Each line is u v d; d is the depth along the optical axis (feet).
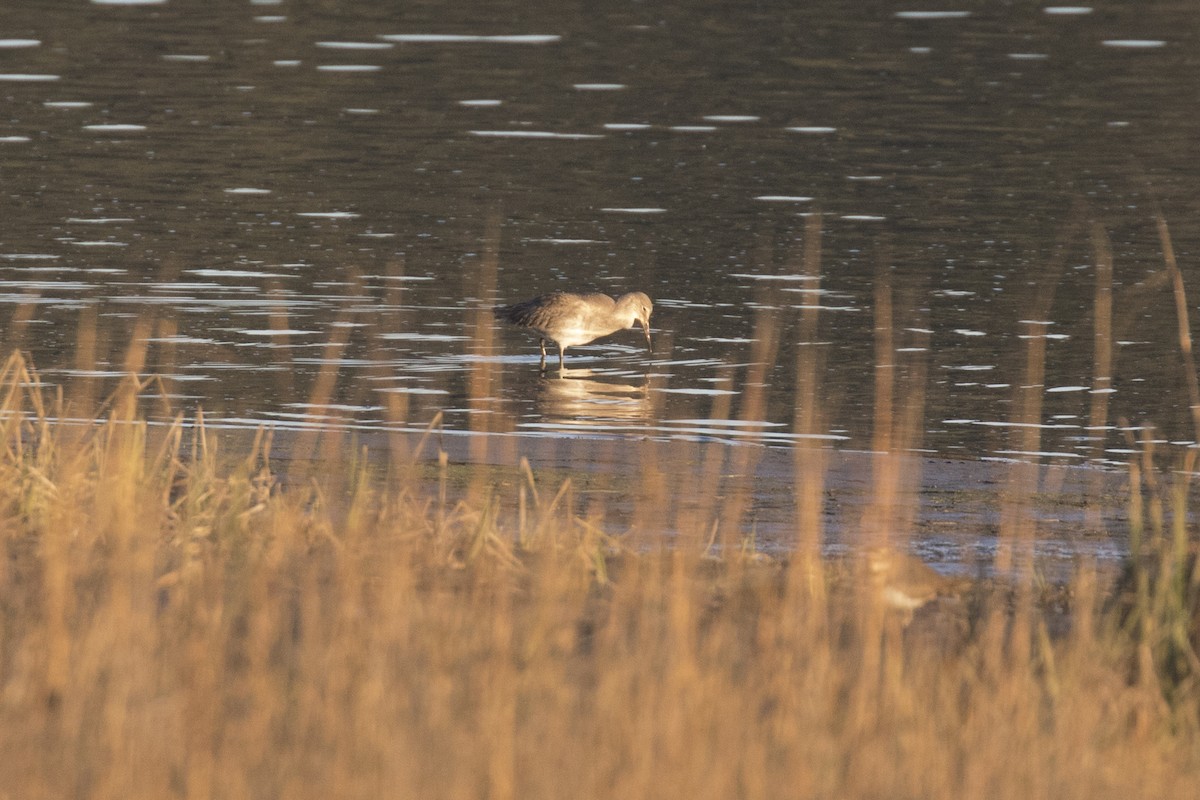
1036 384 91.66
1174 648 46.91
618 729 37.81
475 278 118.62
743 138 166.20
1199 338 105.50
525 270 120.88
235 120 171.42
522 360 102.37
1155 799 39.32
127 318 106.42
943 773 38.29
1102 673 44.91
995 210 140.15
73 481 55.42
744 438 84.99
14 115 170.60
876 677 43.09
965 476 77.46
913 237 131.03
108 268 118.42
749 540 62.44
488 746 36.68
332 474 65.98
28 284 113.19
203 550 50.83
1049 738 41.29
